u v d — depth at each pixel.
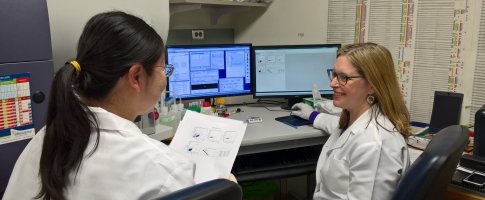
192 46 2.26
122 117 0.85
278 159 2.00
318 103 2.24
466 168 1.55
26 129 1.27
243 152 1.89
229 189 0.69
